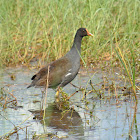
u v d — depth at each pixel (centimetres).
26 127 833
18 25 1962
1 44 1702
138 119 912
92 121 909
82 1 1795
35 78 1180
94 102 1086
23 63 1662
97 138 792
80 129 853
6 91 1232
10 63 1675
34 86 1175
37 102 1109
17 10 2041
